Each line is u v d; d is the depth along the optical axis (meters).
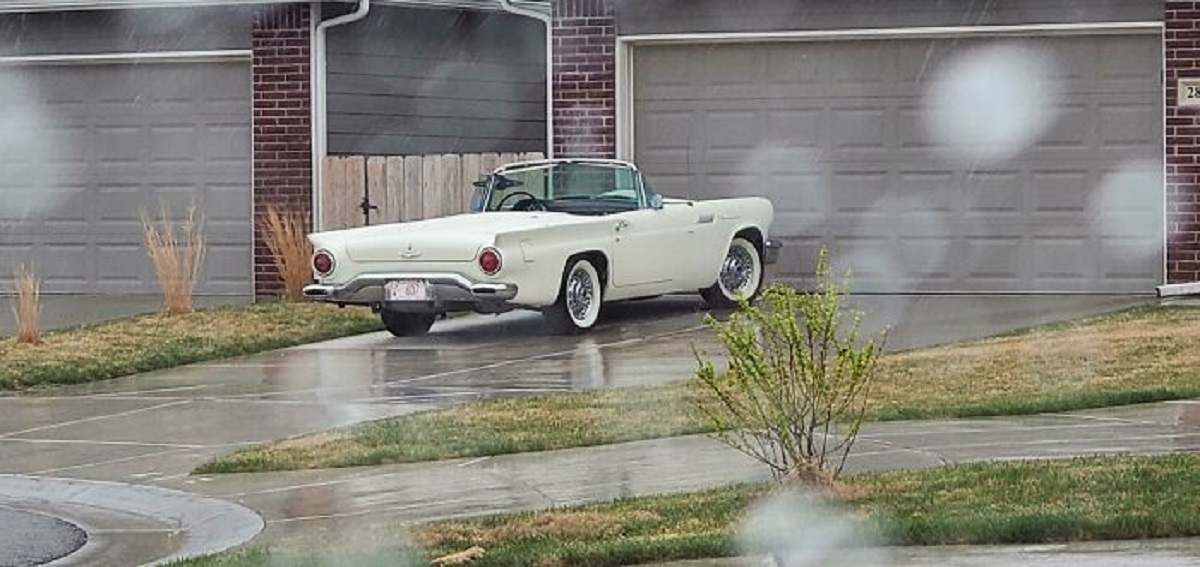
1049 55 24.52
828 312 12.44
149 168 27.09
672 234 22.92
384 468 14.09
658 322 22.86
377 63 27.25
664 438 14.86
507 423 15.51
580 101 25.56
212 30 26.52
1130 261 24.44
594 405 16.30
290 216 26.08
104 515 13.11
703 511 11.85
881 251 25.08
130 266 27.27
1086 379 16.81
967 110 24.78
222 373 19.45
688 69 25.53
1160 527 10.90
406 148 27.88
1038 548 10.73
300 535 11.88
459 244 21.05
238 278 26.73
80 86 27.36
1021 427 14.83
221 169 26.77
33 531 12.59
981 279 24.86
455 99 28.86
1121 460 12.91
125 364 19.67
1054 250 24.62
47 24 27.22
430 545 11.16
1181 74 23.89
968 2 24.48
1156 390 16.05
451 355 20.36
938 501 11.74
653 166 25.69
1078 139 24.50
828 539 11.00
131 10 26.81
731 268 24.11
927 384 16.86
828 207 25.22
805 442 13.59
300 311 23.55
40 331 22.41
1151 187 24.30
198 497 13.34
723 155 25.48
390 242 21.28
